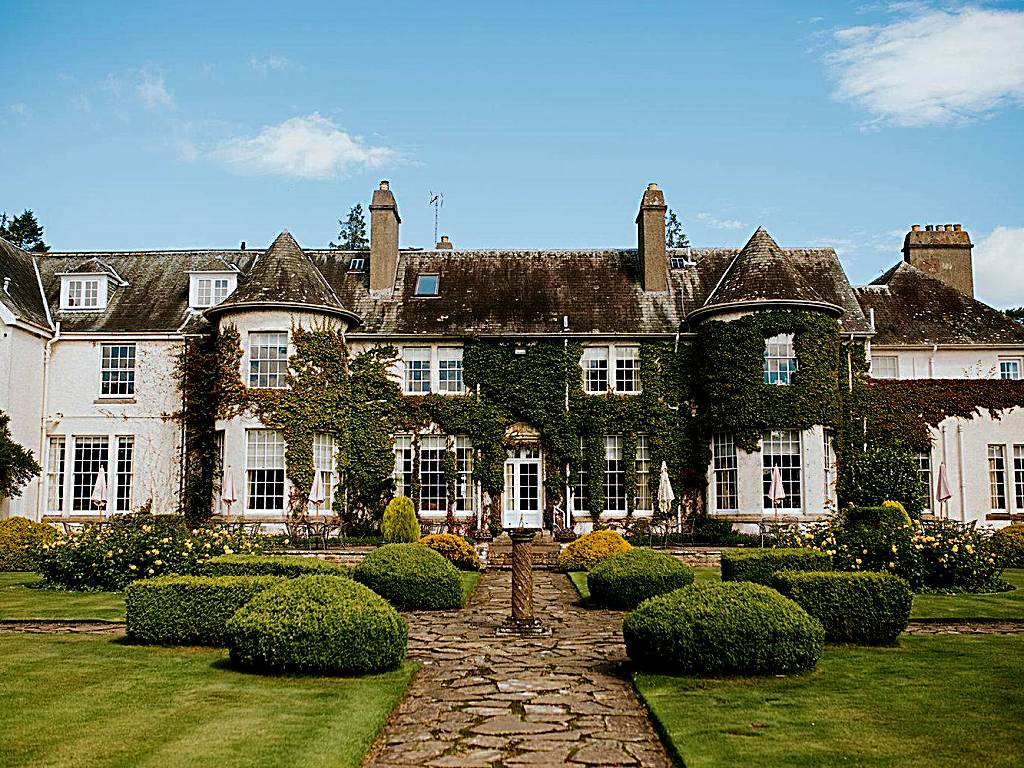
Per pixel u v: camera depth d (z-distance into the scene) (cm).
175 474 2880
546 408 2862
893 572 1717
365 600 1062
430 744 793
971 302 3238
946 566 1744
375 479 2812
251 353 2728
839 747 760
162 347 2948
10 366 2734
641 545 2569
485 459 2844
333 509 2730
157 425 2908
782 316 2680
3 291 2784
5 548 2134
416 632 1362
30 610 1496
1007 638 1274
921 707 884
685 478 2831
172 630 1195
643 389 2880
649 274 3050
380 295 3031
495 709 907
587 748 780
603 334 2886
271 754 739
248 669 1047
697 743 770
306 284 2788
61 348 2972
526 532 1409
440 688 997
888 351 3083
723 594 1055
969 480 2903
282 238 2889
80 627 1359
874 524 1773
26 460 2552
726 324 2730
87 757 730
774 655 1005
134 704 891
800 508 2625
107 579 1731
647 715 882
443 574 1595
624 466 2855
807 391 2656
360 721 834
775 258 2778
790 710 873
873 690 953
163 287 3127
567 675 1062
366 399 2870
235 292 2795
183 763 717
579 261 3170
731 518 2664
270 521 2641
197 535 1817
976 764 717
